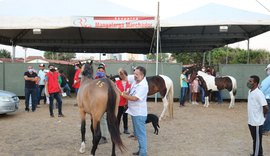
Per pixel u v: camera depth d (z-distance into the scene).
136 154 6.67
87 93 6.21
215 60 40.25
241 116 12.23
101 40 24.23
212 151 7.10
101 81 6.20
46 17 13.44
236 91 16.56
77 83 10.41
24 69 17.58
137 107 5.87
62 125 9.98
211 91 15.98
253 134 6.29
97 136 6.04
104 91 5.97
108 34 22.36
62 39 23.83
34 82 12.88
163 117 11.61
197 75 15.18
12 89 17.58
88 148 7.21
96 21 13.38
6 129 9.34
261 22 14.05
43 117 11.48
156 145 7.61
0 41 21.20
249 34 20.17
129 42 24.05
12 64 17.55
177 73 17.41
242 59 35.28
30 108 13.79
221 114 12.72
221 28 14.67
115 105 5.94
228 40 23.50
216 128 9.79
